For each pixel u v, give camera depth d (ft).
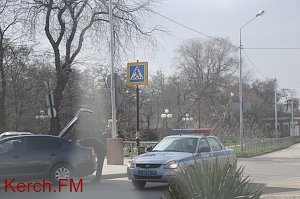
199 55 259.39
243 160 99.19
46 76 113.50
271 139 164.45
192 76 257.55
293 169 73.82
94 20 95.20
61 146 49.01
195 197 21.02
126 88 163.43
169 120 254.27
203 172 21.72
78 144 52.44
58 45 95.40
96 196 41.47
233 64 261.24
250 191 22.15
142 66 75.66
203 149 47.83
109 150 74.95
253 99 300.61
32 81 115.44
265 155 124.06
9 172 45.44
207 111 237.25
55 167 48.01
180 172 22.74
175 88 270.05
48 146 48.24
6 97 117.91
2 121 106.93
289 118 369.50
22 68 110.93
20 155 46.34
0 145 46.19
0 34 101.45
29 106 119.34
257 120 289.74
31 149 47.16
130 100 164.14
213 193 21.11
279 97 383.86
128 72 76.84
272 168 75.87
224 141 141.38
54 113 61.67
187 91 255.70
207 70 257.96
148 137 172.65
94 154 52.19
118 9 94.38
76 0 93.40
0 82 107.24
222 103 241.76
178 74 264.11
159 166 44.09
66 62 96.27
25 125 126.62
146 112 272.72
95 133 142.92
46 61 112.16
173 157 44.60
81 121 127.95
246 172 67.92
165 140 50.19
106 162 80.12
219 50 258.57
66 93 125.90
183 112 237.25
